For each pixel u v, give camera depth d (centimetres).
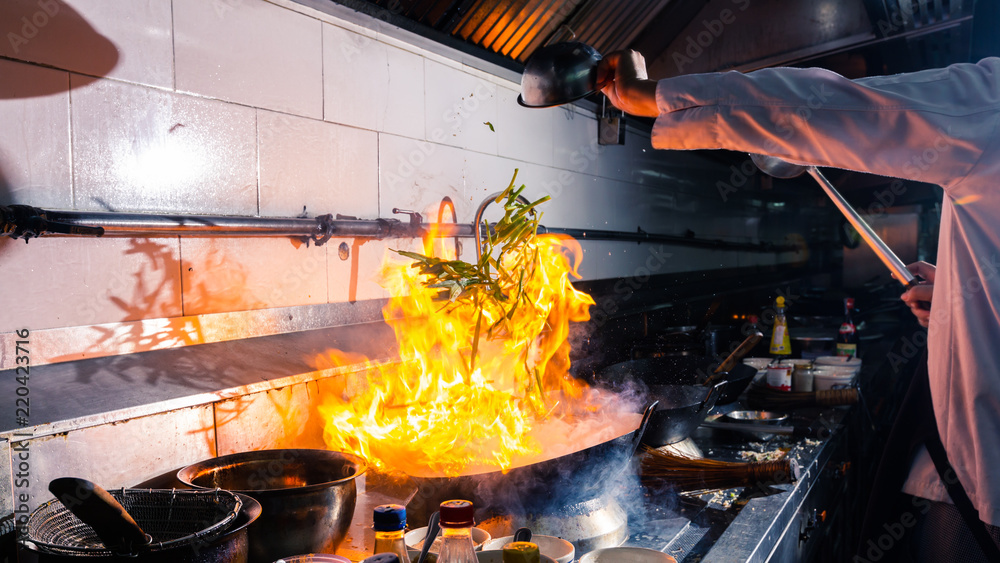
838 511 225
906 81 90
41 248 126
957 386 109
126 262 140
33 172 125
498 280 171
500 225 173
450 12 214
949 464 125
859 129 87
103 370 127
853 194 554
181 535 101
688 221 448
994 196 90
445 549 86
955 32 268
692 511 156
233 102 161
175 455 123
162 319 146
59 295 129
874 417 321
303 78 178
